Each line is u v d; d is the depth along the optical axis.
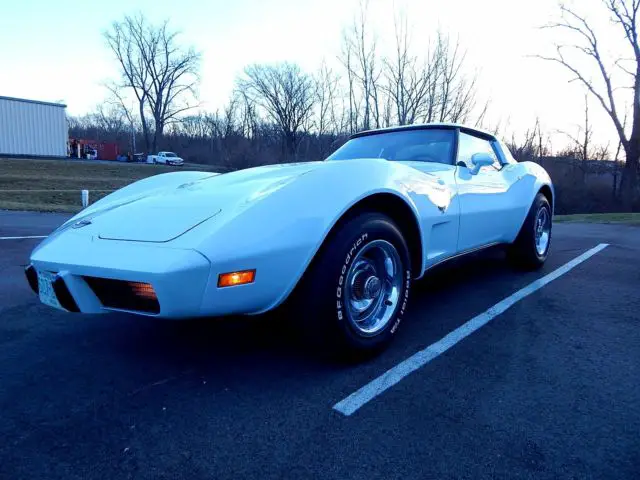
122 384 1.94
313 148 28.58
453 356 2.17
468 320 2.68
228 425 1.61
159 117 61.06
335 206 1.91
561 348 2.26
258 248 1.69
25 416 1.69
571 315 2.76
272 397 1.80
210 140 58.19
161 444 1.51
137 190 2.54
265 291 1.75
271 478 1.33
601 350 2.24
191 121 62.72
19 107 32.72
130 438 1.54
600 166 28.36
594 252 4.91
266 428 1.59
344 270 1.92
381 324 2.16
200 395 1.83
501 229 3.35
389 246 2.16
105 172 29.34
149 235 1.76
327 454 1.44
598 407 1.71
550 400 1.76
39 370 2.08
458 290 3.34
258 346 2.33
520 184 3.62
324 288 1.89
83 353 2.27
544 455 1.42
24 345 2.38
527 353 2.21
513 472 1.34
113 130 71.75
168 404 1.76
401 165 2.41
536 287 3.41
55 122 35.06
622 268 4.05
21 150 33.12
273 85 39.84
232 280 1.65
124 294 1.72
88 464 1.41
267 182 2.01
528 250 3.76
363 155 3.34
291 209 1.81
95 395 1.84
